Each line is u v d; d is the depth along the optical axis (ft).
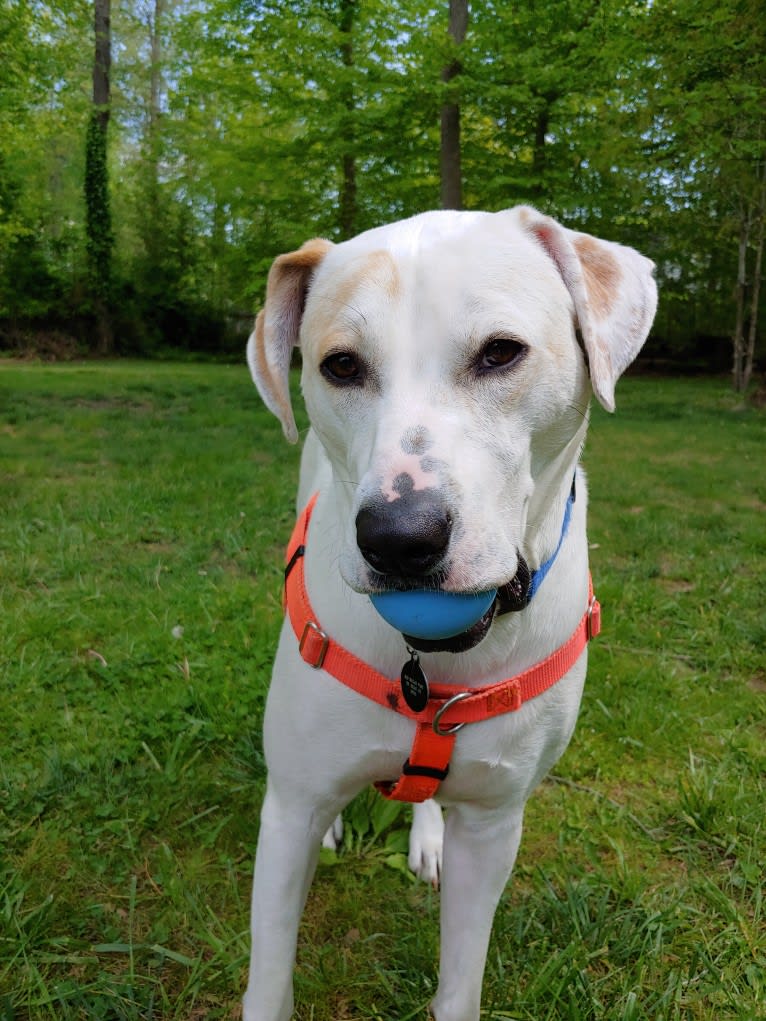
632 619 3.87
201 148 15.19
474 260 1.43
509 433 1.42
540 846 2.48
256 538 4.85
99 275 22.89
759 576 4.45
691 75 11.07
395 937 2.14
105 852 2.35
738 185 11.64
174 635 3.49
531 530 1.55
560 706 1.70
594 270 1.62
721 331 19.52
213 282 24.98
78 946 2.03
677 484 6.70
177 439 8.09
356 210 15.23
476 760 1.62
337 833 2.46
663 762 2.85
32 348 21.56
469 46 11.30
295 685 1.65
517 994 1.94
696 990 1.98
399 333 1.40
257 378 1.85
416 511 1.22
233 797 2.60
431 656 1.58
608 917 2.17
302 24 13.55
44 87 14.64
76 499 5.55
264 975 1.66
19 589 4.00
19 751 2.73
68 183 26.99
